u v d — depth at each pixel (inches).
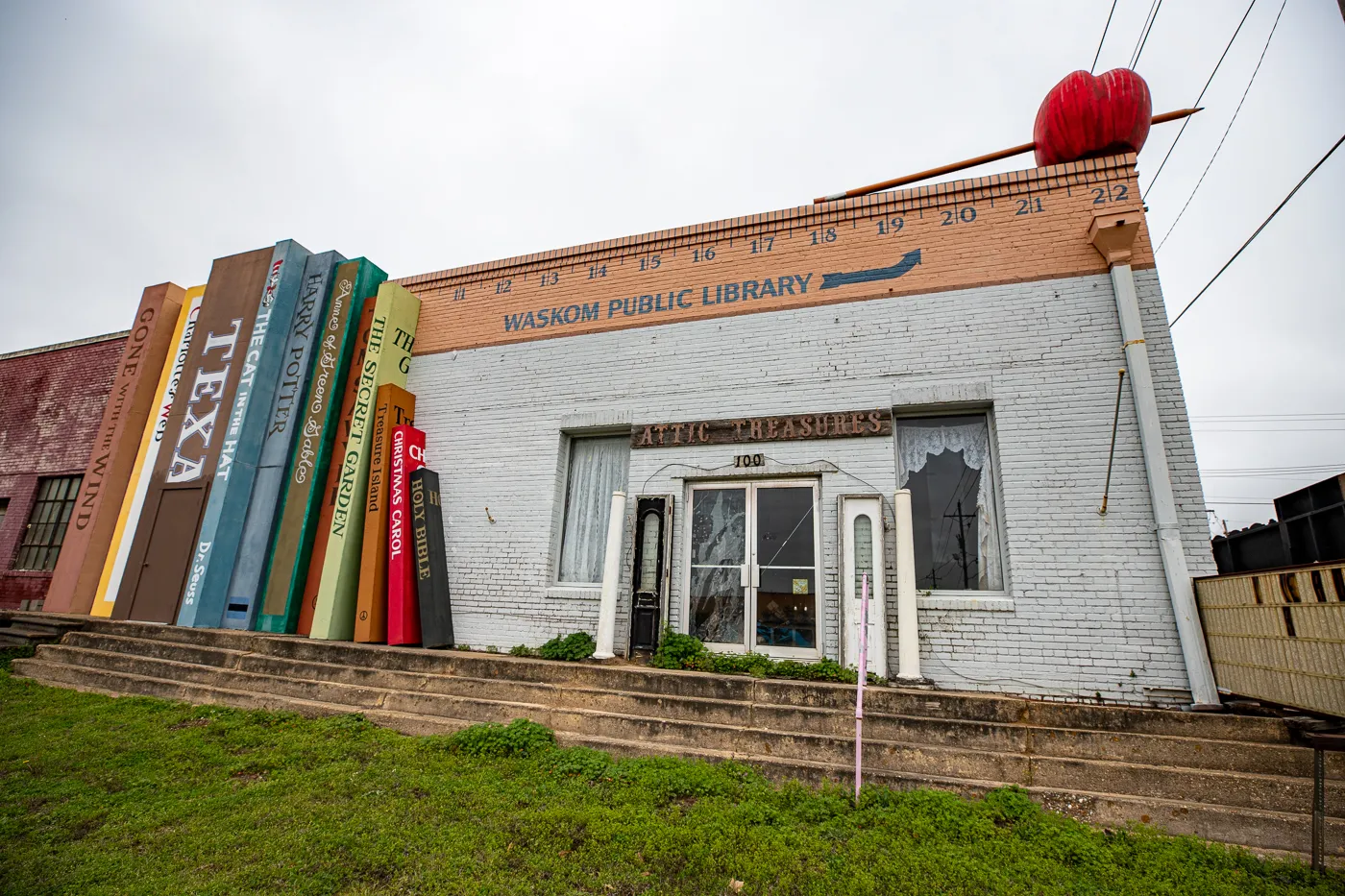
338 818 177.8
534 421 368.8
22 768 219.6
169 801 191.6
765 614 302.7
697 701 242.2
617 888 146.9
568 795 195.2
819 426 307.6
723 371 335.6
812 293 329.7
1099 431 269.3
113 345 551.5
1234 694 222.1
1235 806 182.9
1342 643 168.6
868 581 278.4
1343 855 167.5
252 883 144.9
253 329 430.9
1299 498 282.2
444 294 415.8
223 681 313.9
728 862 155.4
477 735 235.1
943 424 303.9
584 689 260.5
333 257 434.0
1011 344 290.2
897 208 324.8
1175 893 148.8
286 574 369.4
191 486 413.4
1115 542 256.7
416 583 346.6
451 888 144.8
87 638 372.8
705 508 326.3
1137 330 269.4
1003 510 277.0
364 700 281.0
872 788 197.0
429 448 386.6
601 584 337.1
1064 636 253.8
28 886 143.1
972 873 153.6
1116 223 276.1
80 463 526.3
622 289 370.3
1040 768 200.2
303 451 394.6
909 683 252.8
